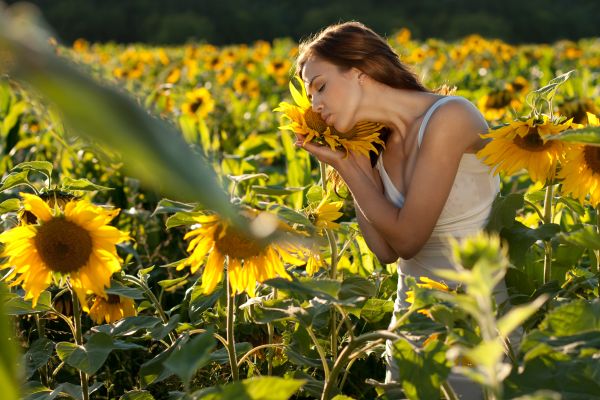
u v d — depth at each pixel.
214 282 1.73
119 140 0.43
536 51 17.48
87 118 0.42
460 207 2.26
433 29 45.50
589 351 1.16
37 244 1.68
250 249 1.67
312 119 2.35
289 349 1.91
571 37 45.69
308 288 1.44
